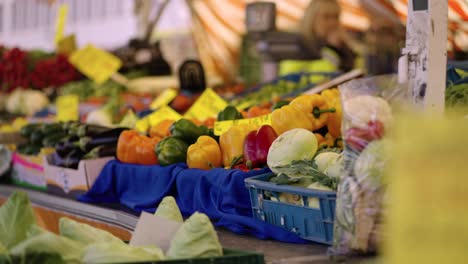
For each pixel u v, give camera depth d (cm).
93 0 924
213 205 287
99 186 363
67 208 372
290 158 263
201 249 190
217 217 282
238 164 304
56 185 405
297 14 686
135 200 338
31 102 731
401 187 133
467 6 417
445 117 130
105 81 721
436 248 129
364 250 199
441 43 229
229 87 670
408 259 132
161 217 216
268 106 407
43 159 418
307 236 239
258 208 259
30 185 448
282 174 249
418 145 131
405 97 208
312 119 308
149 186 334
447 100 319
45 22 1005
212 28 765
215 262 188
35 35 1027
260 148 293
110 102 619
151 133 384
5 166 471
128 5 869
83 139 394
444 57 229
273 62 638
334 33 652
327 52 650
